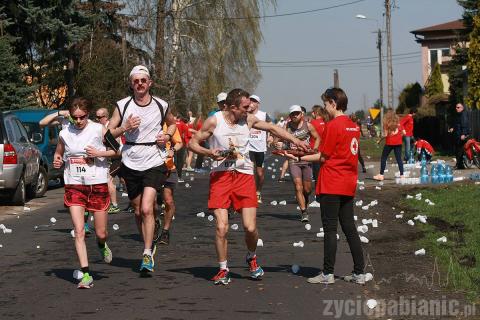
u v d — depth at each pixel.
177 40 47.28
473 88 40.75
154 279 10.36
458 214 15.14
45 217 18.28
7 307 8.88
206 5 50.78
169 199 13.30
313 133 16.02
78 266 11.51
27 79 39.81
